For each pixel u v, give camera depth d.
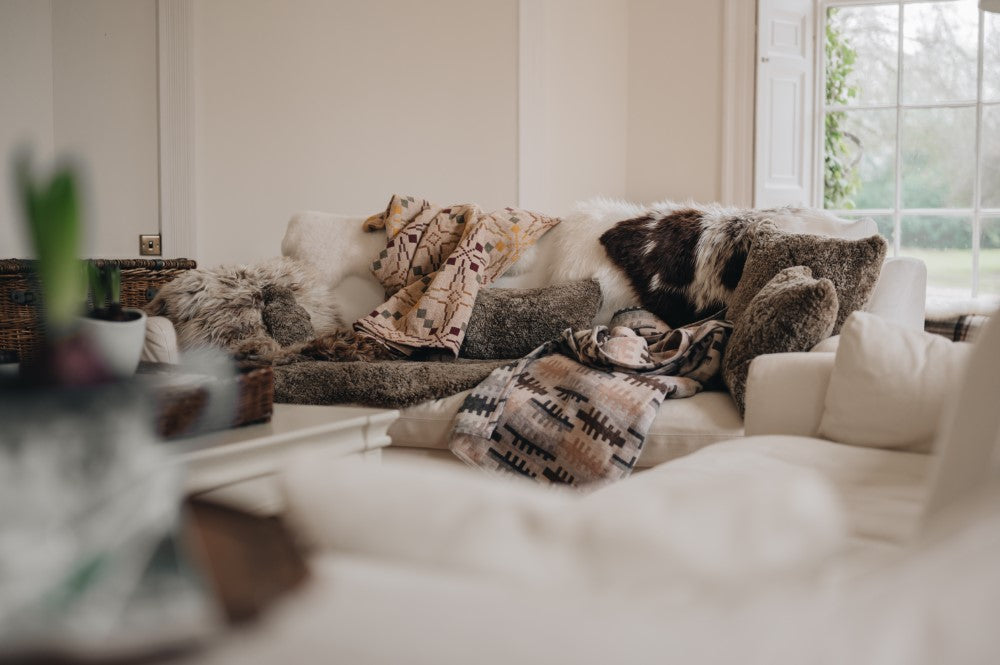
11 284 3.24
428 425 2.64
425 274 3.47
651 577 0.42
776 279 2.54
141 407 0.50
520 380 2.63
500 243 3.39
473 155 4.98
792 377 1.96
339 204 5.01
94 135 4.87
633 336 2.72
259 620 0.37
